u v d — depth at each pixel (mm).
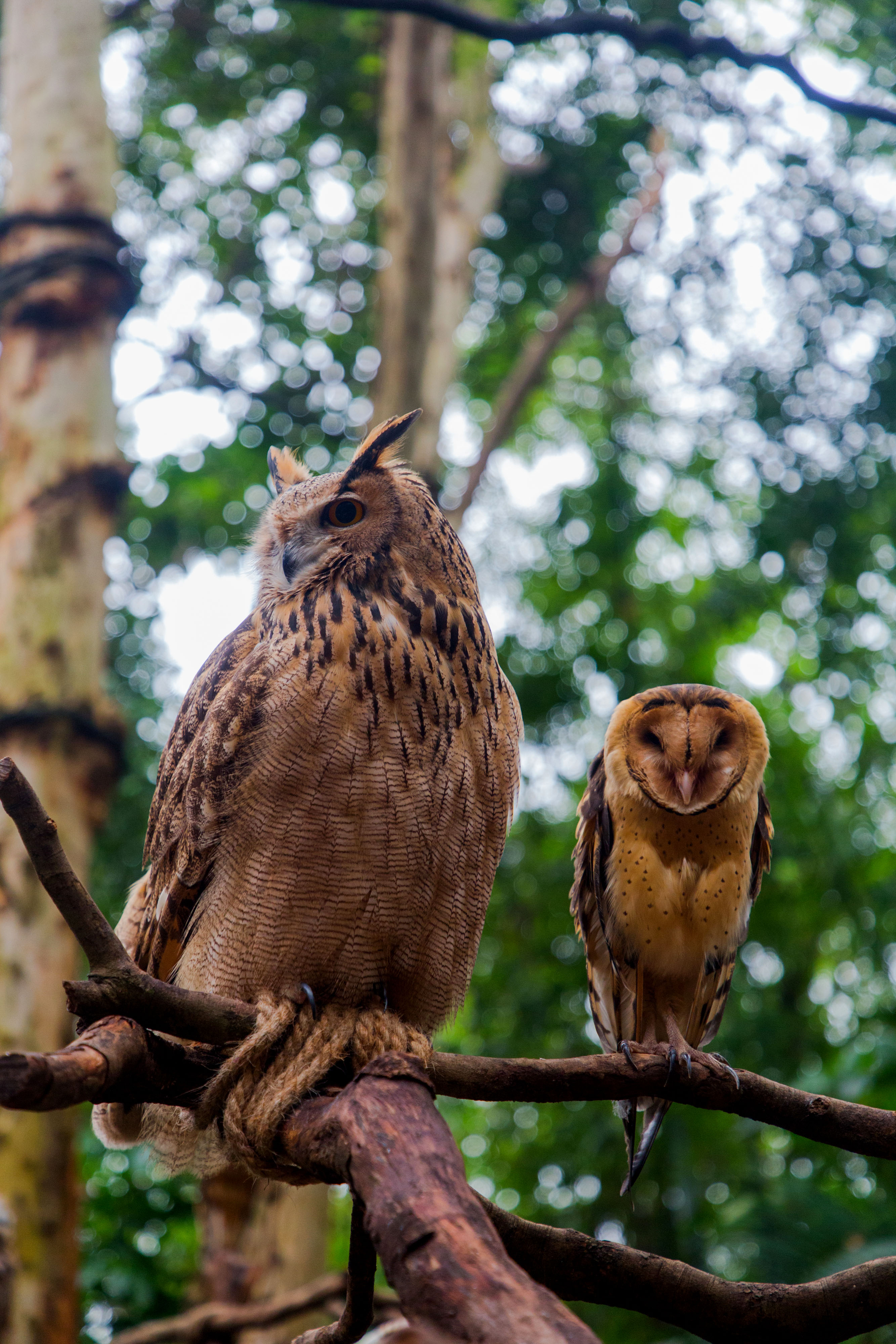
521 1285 1640
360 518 3770
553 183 12414
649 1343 9523
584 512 12641
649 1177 10203
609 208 12547
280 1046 2871
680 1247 10078
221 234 11945
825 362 11164
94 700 6574
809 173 10938
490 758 3570
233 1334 6426
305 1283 7492
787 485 11453
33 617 6551
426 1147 1992
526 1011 11055
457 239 10656
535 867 11539
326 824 3316
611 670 12086
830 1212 7633
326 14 11234
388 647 3422
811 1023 11773
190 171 11992
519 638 12539
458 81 11406
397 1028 3084
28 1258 5746
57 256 7137
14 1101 1972
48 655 6500
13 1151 5895
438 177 9852
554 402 14219
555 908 11438
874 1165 9859
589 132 12094
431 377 9945
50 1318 5727
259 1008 2799
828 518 11383
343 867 3328
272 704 3363
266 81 11727
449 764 3439
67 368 7027
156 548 11430
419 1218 1776
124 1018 2477
